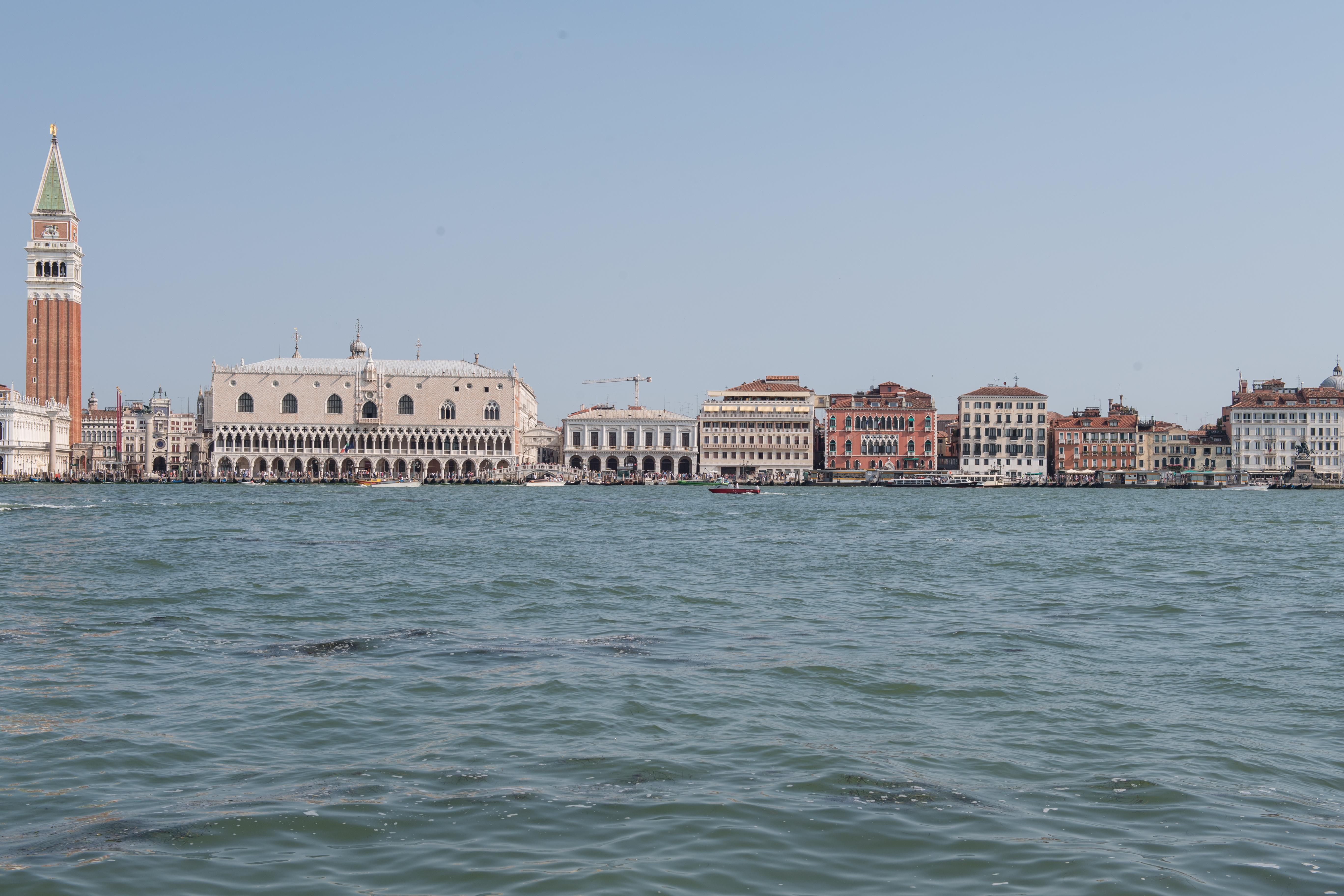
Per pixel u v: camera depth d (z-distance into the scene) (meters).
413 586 49.69
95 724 24.08
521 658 32.12
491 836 17.28
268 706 25.88
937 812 18.59
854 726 24.44
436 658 32.09
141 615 40.31
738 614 42.22
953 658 32.56
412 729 23.81
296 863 16.17
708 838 17.25
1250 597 47.94
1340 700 27.14
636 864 16.16
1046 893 15.31
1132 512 134.12
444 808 18.59
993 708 26.20
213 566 57.97
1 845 16.88
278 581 51.16
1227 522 112.62
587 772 20.73
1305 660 32.31
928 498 183.50
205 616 40.34
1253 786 20.12
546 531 90.44
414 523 99.75
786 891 15.32
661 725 24.31
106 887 15.27
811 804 18.91
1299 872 16.05
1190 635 37.12
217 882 15.48
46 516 105.62
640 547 73.81
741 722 24.66
